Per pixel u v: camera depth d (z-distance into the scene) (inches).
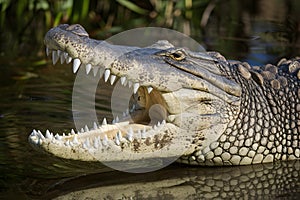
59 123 488.7
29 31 866.1
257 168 422.3
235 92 413.7
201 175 403.2
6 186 365.4
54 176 385.4
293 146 439.8
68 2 836.0
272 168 422.3
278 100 440.1
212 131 404.5
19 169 394.6
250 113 422.0
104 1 922.7
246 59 674.2
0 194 352.5
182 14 893.8
